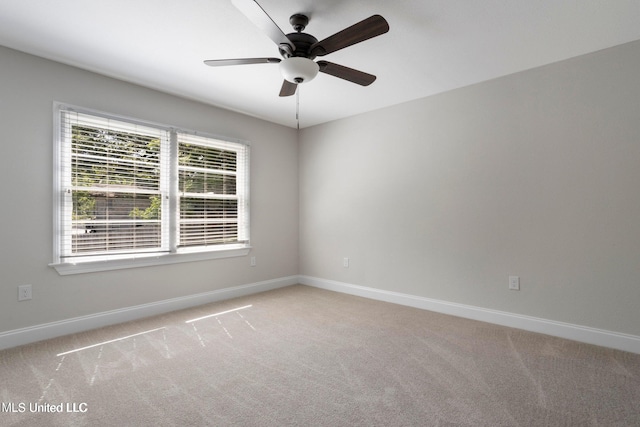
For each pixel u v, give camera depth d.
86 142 2.74
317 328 2.77
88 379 1.91
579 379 1.91
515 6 1.89
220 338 2.55
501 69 2.72
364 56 2.50
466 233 3.06
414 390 1.80
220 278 3.67
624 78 2.31
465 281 3.07
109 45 2.35
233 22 2.06
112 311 2.86
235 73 2.81
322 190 4.28
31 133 2.47
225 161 3.72
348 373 1.99
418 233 3.39
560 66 2.57
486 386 1.84
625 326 2.30
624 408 1.62
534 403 1.67
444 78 2.89
